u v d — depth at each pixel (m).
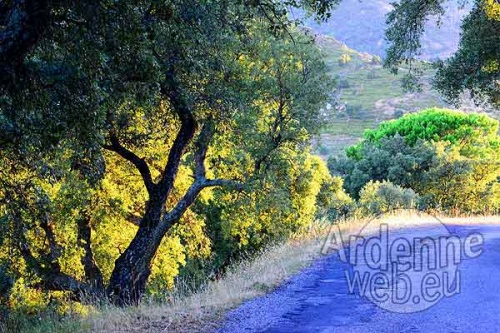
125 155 15.12
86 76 7.95
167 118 16.08
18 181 11.96
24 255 16.83
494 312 7.62
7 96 7.75
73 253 18.59
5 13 6.93
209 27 10.12
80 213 18.42
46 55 7.73
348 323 7.52
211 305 8.96
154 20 8.69
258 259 14.78
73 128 8.67
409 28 17.09
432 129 49.88
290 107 20.06
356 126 124.00
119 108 12.05
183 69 11.02
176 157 15.16
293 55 19.81
